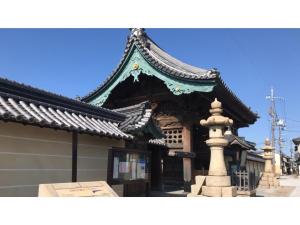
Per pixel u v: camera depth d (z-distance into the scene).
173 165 14.80
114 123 8.80
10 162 6.11
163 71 12.73
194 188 7.29
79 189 4.68
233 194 7.00
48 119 6.21
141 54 13.37
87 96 14.50
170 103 14.59
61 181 7.23
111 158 7.57
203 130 15.38
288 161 71.62
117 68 13.88
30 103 6.48
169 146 14.16
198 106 14.15
